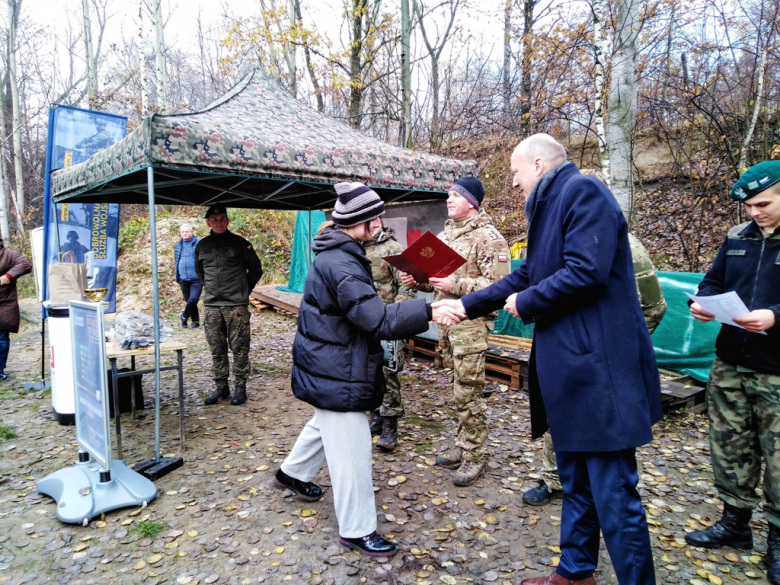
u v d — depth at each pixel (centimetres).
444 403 470
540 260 194
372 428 398
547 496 291
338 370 230
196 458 357
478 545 253
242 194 522
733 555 240
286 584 223
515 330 578
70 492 289
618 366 176
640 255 254
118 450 334
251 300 1059
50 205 536
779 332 216
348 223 237
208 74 2423
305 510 287
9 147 2148
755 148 806
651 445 368
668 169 1041
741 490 239
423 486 313
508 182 1195
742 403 235
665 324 464
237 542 257
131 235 1302
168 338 371
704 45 882
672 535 257
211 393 512
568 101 919
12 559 244
